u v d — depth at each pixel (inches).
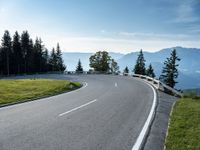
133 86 1059.3
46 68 4084.6
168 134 331.3
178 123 390.0
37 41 3991.1
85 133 332.8
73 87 1037.2
